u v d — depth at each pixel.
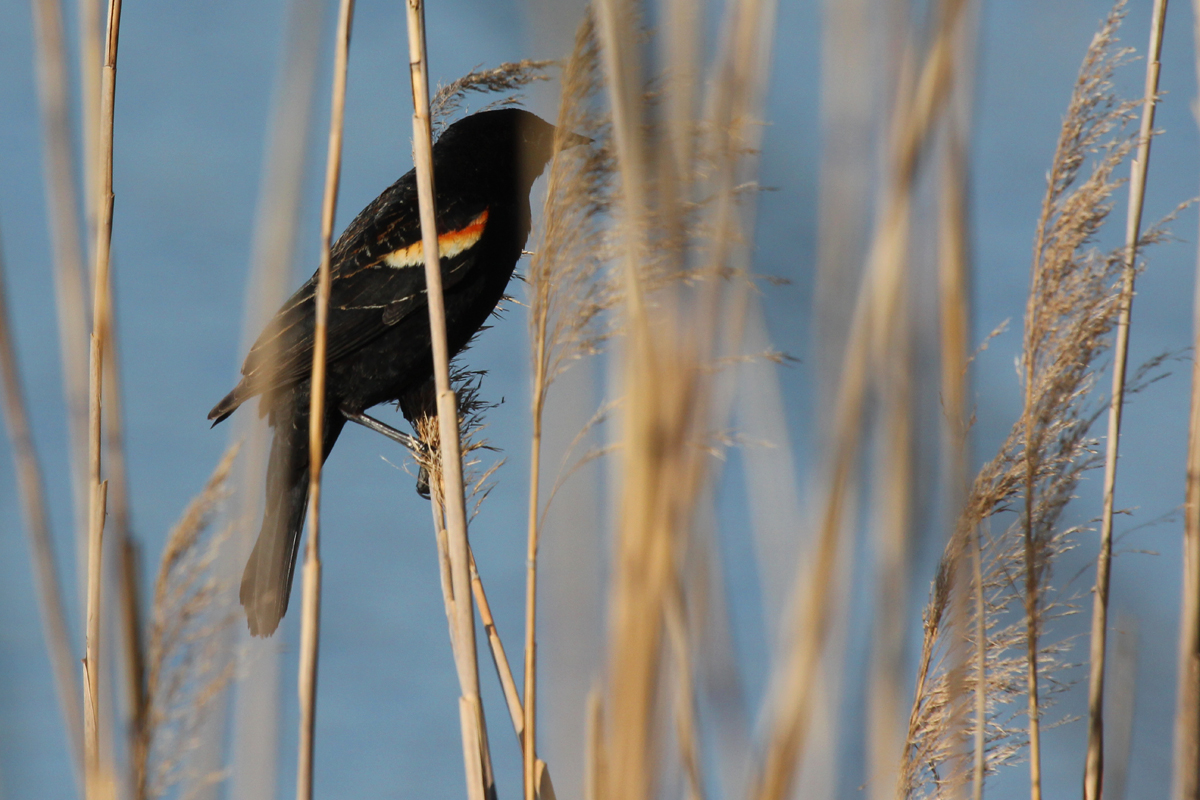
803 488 5.51
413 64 5.88
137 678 4.96
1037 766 5.60
